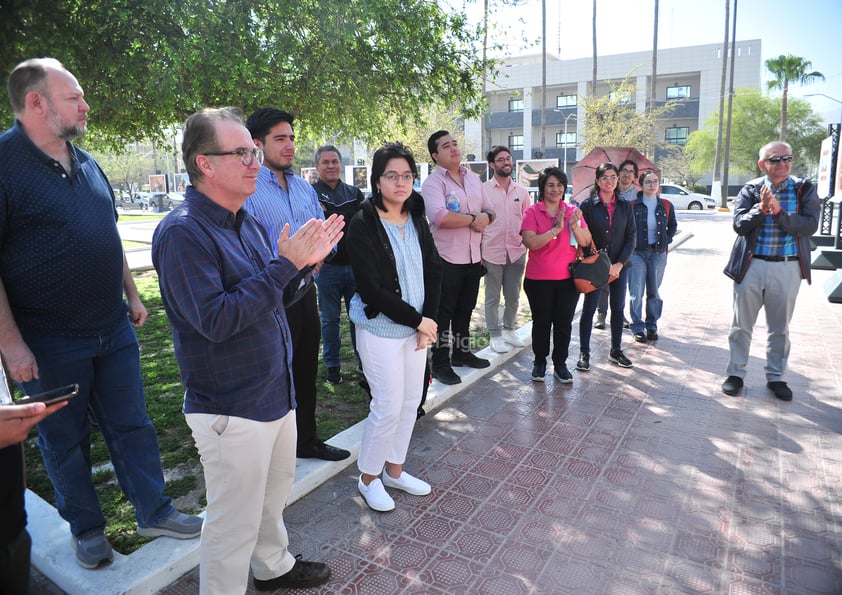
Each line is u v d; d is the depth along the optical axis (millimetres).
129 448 2633
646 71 40969
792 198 4137
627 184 5867
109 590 2289
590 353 5648
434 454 3600
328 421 4051
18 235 2215
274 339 1996
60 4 5992
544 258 4586
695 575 2439
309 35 7609
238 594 2064
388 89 8531
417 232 3012
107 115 7922
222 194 1889
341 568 2537
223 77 6574
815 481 3162
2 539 1250
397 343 2895
